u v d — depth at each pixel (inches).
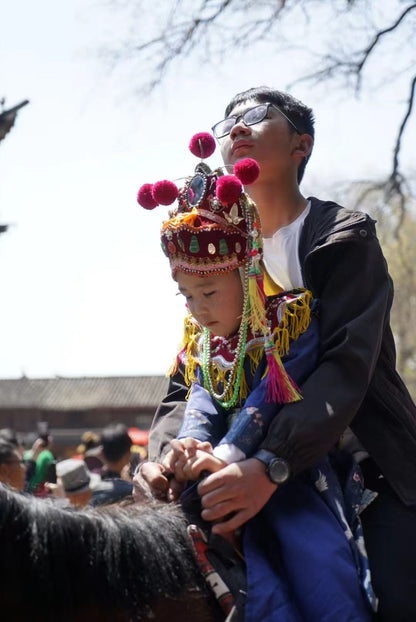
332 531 87.1
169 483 92.5
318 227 102.7
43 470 226.5
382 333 96.0
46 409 1558.8
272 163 105.7
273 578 83.7
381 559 89.6
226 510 83.9
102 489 192.9
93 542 79.2
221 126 109.3
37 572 76.2
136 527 81.7
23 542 76.7
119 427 241.4
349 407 89.1
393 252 588.4
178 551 82.4
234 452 87.5
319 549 85.0
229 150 107.4
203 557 84.0
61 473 219.8
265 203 107.0
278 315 94.2
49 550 77.4
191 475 86.9
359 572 86.0
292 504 89.7
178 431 101.8
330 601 82.0
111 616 78.0
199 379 100.3
